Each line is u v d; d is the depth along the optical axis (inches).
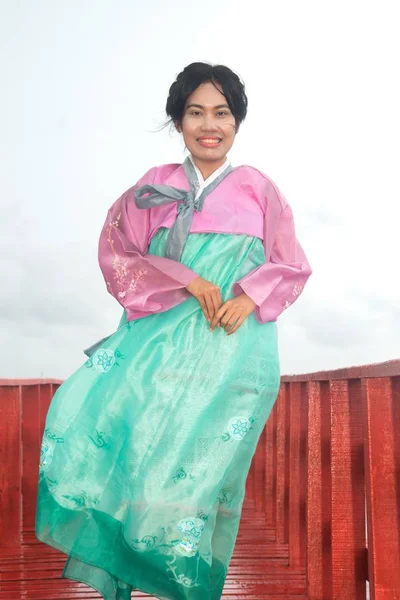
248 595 127.6
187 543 90.2
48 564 149.3
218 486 93.0
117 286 99.3
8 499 169.3
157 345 95.3
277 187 102.0
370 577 91.7
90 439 94.0
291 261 102.2
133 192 101.3
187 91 98.2
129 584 91.0
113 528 91.7
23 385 183.6
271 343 98.8
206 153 98.1
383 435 93.0
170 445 92.2
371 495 91.7
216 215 97.3
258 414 96.7
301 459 154.4
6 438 171.8
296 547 151.3
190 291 94.3
